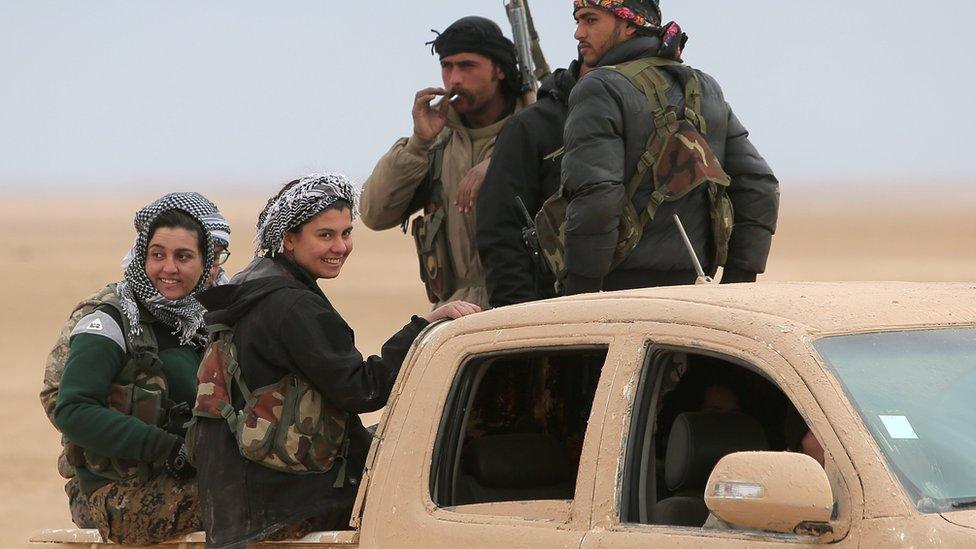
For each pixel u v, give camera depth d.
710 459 10.77
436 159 19.17
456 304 12.36
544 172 17.48
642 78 15.76
